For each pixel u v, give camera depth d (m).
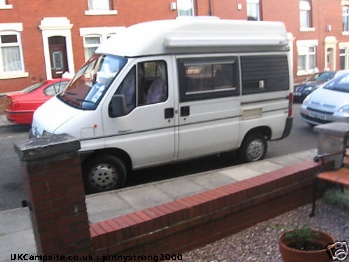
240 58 6.84
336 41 28.16
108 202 4.91
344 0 28.42
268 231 4.28
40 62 16.81
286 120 7.59
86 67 6.77
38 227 2.94
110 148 5.82
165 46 6.07
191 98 6.34
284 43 7.29
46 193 2.93
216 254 3.88
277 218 4.58
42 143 2.91
